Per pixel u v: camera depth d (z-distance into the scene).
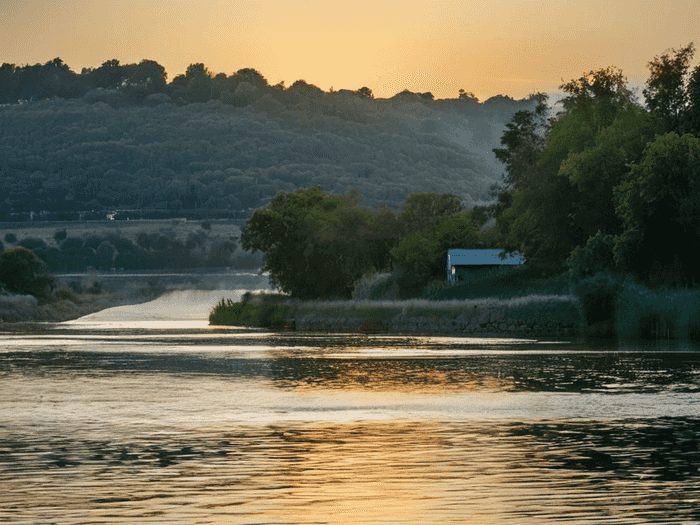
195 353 113.94
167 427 50.44
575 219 170.38
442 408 58.00
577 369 85.31
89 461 40.47
